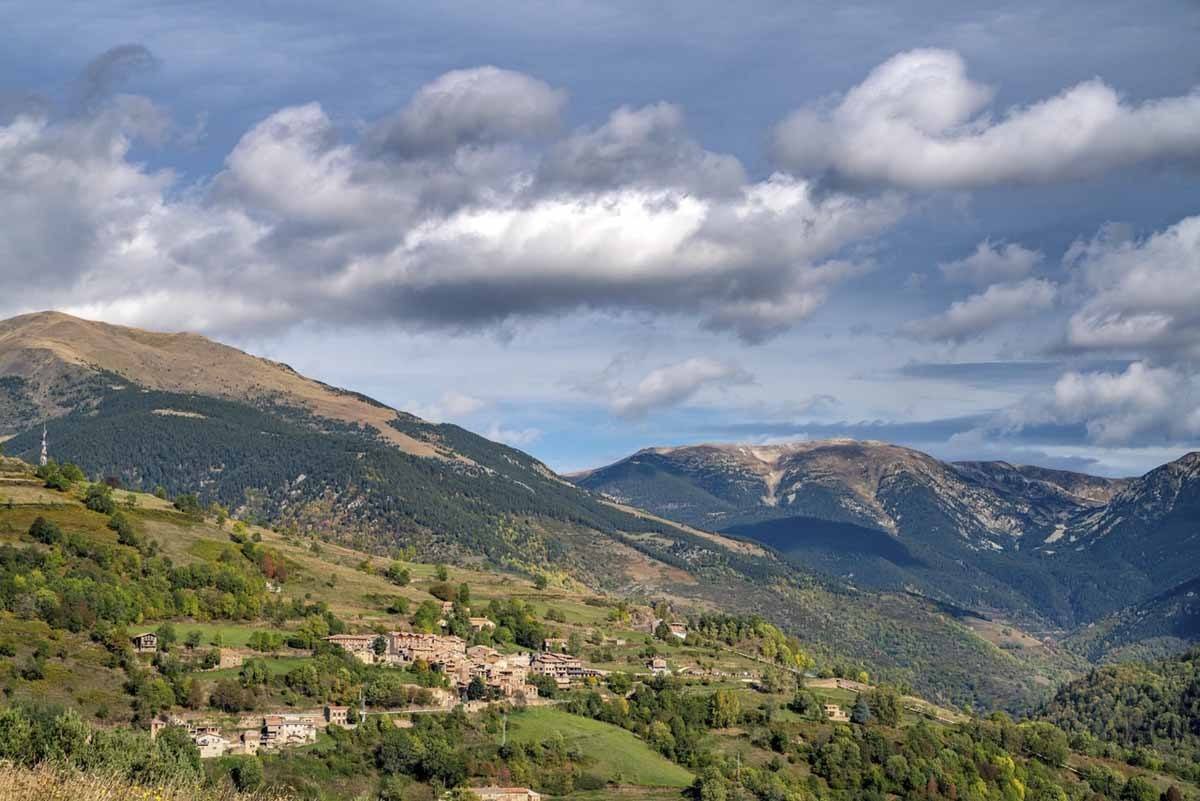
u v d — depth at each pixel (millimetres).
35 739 126062
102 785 94375
